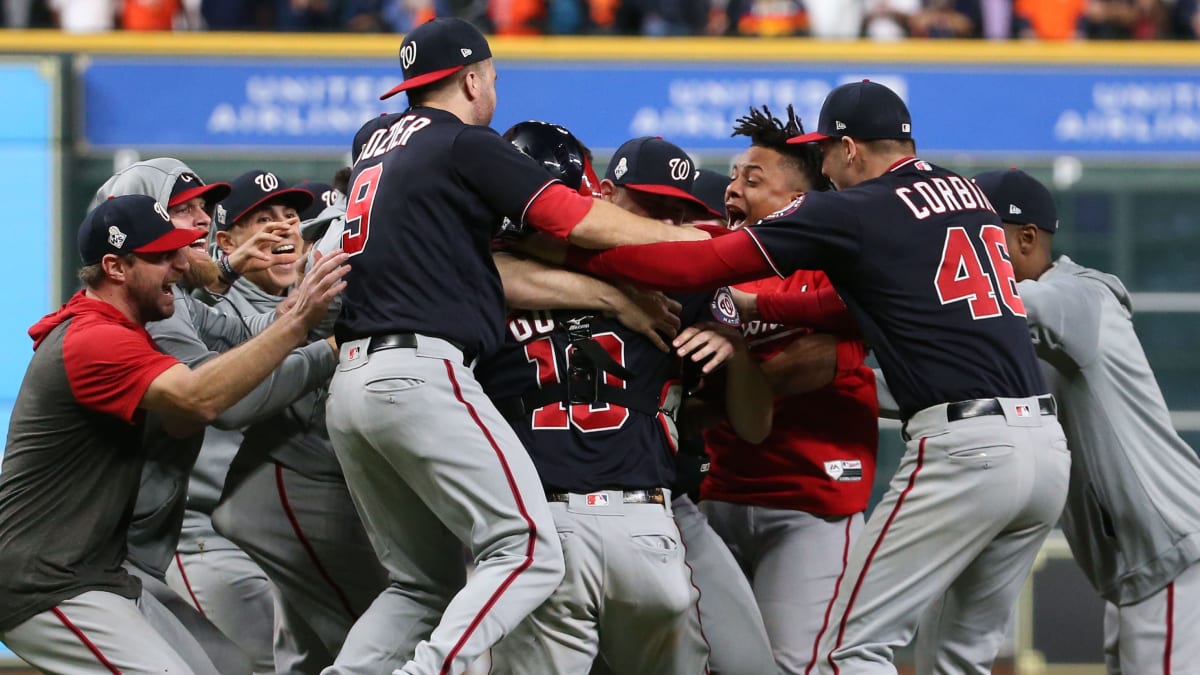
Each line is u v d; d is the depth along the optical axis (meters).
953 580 17.88
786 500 20.39
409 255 16.70
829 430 20.48
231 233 22.62
